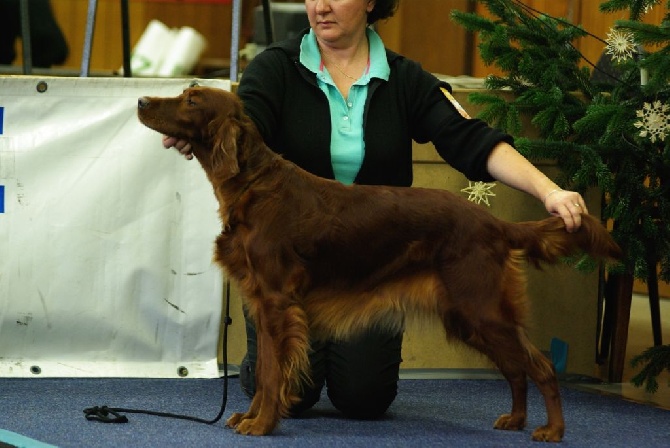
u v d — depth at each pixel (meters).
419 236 5.47
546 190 5.61
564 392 7.46
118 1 13.66
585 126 6.87
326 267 5.48
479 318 5.39
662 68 6.47
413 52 14.66
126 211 7.42
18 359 7.39
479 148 5.96
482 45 7.45
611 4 7.00
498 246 5.45
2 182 7.33
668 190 7.21
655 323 8.13
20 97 7.36
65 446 5.25
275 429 5.77
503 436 5.71
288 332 5.38
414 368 7.88
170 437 5.48
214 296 7.55
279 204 5.43
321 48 6.26
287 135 6.13
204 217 7.50
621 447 5.58
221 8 13.41
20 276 7.33
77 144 7.39
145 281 7.46
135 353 7.52
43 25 11.83
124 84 7.43
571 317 7.96
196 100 5.43
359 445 5.43
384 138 6.19
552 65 7.39
